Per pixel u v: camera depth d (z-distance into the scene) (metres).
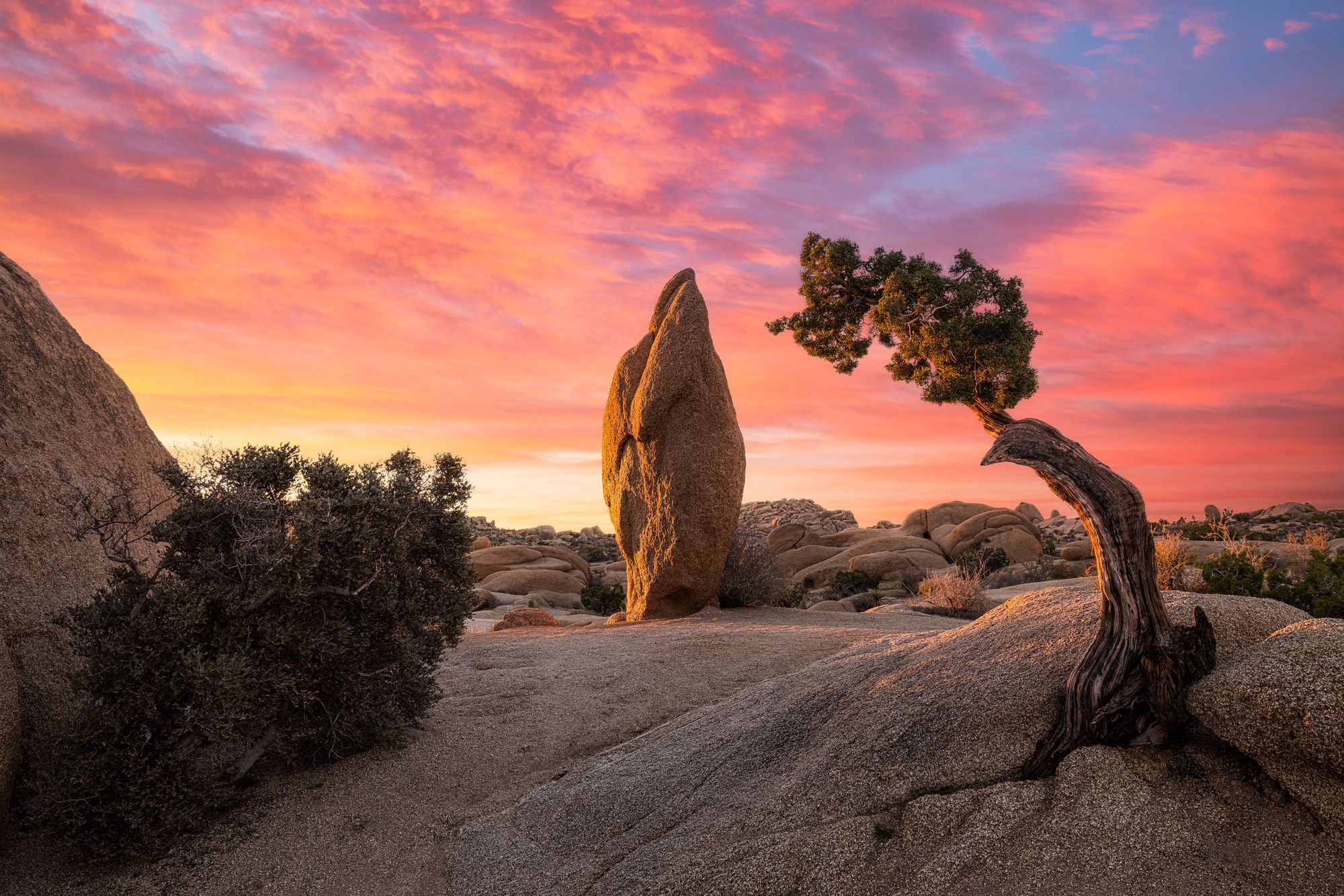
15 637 6.88
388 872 5.98
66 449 8.34
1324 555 9.23
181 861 6.08
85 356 9.50
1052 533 41.81
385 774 7.39
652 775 6.39
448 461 8.56
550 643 11.82
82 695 6.66
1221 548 17.31
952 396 6.10
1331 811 3.95
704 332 15.82
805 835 4.82
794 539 34.78
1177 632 4.90
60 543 7.64
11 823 6.30
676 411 15.72
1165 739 4.70
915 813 4.73
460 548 8.54
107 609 6.32
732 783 5.90
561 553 33.97
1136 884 3.94
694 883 4.77
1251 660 4.46
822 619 15.30
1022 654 5.80
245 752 7.18
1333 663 4.09
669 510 15.64
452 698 9.32
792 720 6.38
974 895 4.14
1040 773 4.89
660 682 9.30
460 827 6.48
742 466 16.09
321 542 6.90
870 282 7.12
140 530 9.05
